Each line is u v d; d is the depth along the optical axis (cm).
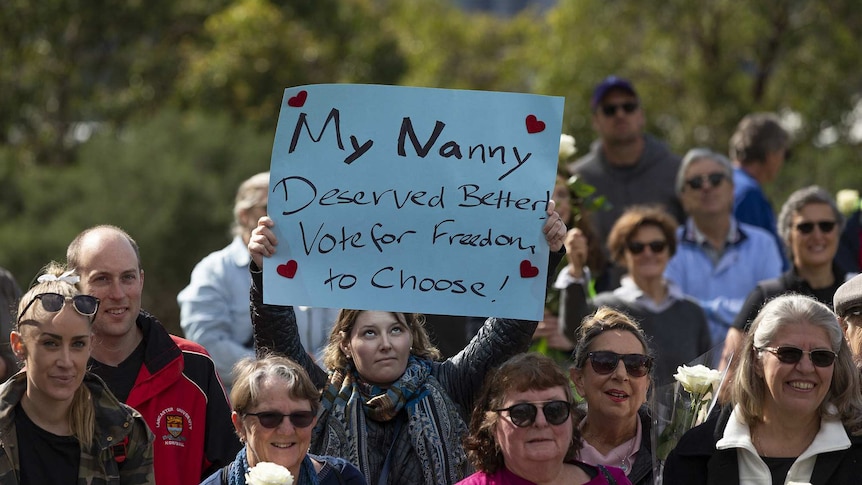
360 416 1036
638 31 5138
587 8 5141
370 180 1015
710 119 4975
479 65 7238
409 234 1010
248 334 1438
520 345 1048
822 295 1456
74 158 5278
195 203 4425
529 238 1009
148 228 4291
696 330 1477
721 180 1636
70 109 5416
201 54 5522
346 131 1021
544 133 1016
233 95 5375
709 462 961
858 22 4906
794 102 4906
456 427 1038
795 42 4894
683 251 1661
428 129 1020
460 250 1009
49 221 4488
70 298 916
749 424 959
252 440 933
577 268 1389
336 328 1071
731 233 1656
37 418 930
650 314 1463
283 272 1009
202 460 1098
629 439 1064
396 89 1022
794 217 1463
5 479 912
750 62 5069
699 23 5009
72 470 931
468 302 1004
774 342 934
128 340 1099
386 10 7281
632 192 1841
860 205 1777
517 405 904
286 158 1020
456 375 1067
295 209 1014
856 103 4925
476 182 1013
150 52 5491
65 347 908
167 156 4562
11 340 931
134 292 1080
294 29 5559
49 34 5219
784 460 945
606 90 1833
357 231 1012
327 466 960
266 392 928
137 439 952
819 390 930
